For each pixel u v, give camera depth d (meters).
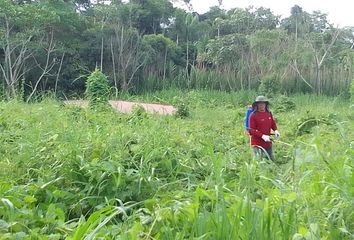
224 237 2.50
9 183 4.25
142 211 3.44
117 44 37.47
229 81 35.44
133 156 5.11
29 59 33.25
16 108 10.31
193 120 14.89
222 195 2.88
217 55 38.84
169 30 48.59
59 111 10.25
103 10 41.72
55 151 5.15
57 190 4.08
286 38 37.91
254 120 7.57
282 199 2.96
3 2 31.03
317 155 3.38
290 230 2.70
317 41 38.69
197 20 49.31
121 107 14.80
